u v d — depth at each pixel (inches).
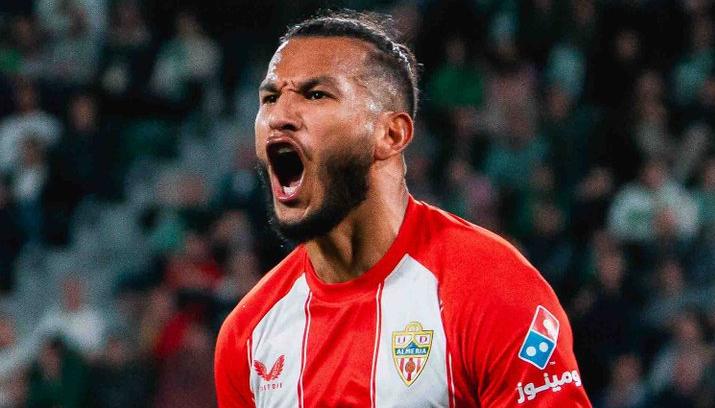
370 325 415.2
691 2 1920.5
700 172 1695.4
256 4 2062.0
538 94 1852.9
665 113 1788.9
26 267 1758.1
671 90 1862.7
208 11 2059.5
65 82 1871.3
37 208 1776.6
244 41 2052.2
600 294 1441.9
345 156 404.5
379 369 408.2
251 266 1517.0
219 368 451.2
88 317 1577.3
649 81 1806.1
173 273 1514.5
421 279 415.5
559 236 1576.0
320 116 401.4
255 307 446.3
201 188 1723.7
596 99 1889.8
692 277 1535.4
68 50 1953.7
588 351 1422.2
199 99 1962.4
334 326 421.7
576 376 396.8
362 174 410.0
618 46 1897.1
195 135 1935.3
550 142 1743.4
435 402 401.4
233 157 1861.5
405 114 417.7
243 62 2038.6
